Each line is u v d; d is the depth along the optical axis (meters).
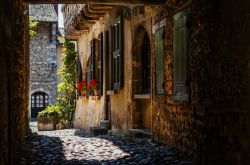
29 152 9.23
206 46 6.79
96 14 15.14
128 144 10.41
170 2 9.05
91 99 17.81
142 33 11.73
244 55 5.18
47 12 31.47
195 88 7.48
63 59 22.27
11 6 6.47
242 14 5.24
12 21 6.71
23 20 9.87
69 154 9.24
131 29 12.02
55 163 7.96
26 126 12.55
